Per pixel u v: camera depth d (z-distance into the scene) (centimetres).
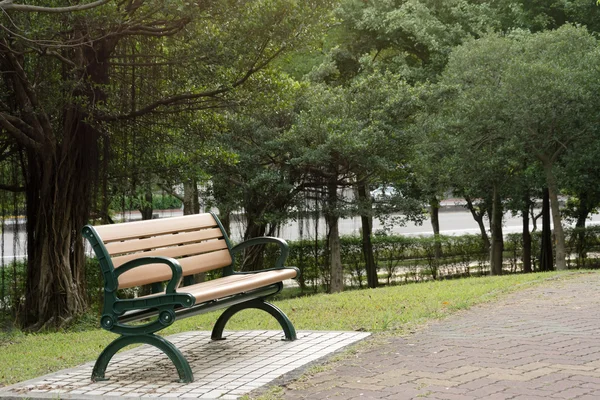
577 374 454
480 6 2191
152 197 1902
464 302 808
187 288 554
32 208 1273
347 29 2331
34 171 1273
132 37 1291
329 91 1839
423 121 1786
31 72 1262
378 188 2005
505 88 1677
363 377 472
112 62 1252
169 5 1014
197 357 585
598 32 2133
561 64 1730
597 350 523
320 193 1836
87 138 1245
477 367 482
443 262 2173
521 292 909
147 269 565
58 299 1202
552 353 517
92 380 518
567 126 1716
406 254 2123
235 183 1786
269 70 1341
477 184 1953
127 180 1515
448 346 555
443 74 1970
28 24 1045
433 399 412
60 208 1223
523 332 604
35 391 493
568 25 1805
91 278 1603
